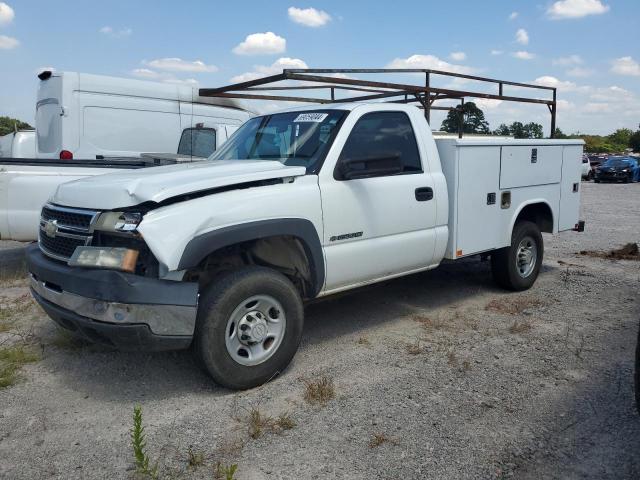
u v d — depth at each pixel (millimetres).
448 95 6648
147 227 3580
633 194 22297
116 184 3906
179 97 11508
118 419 3635
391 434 3434
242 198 3982
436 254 5469
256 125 5523
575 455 3236
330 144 4633
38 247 4547
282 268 4496
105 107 10539
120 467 3119
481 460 3176
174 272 3697
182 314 3662
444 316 5746
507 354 4703
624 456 3227
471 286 6898
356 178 4668
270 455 3219
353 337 5141
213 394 3982
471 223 5746
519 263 6609
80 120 10281
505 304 6129
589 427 3535
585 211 15688
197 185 3846
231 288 3850
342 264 4613
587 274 7527
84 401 3877
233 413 3699
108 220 3734
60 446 3320
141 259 3729
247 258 4324
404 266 5191
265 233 4027
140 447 2975
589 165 33094
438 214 5398
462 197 5594
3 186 6684
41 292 4145
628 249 8906
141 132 11000
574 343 4957
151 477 3004
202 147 10445
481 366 4449
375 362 4547
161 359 4566
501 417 3648
